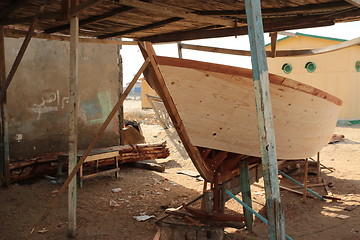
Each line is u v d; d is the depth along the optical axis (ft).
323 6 16.05
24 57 24.99
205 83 13.19
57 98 26.94
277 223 10.05
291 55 25.39
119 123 31.22
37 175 24.70
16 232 15.75
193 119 13.91
